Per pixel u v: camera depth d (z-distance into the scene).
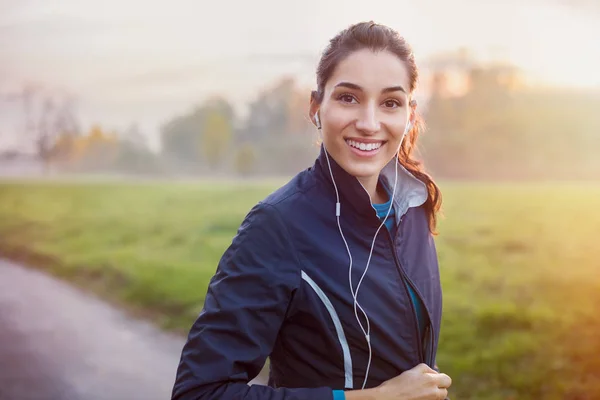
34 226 20.11
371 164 1.46
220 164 57.44
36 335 7.72
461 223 16.53
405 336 1.47
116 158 57.94
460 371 5.38
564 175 31.95
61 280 11.64
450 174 37.62
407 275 1.50
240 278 1.37
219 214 21.06
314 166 1.53
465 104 41.03
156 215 21.42
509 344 6.02
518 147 37.19
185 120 60.22
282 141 56.97
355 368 1.42
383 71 1.45
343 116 1.45
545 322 6.80
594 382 5.06
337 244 1.44
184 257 12.93
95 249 15.05
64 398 5.52
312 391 1.34
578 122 36.03
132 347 7.04
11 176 50.62
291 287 1.37
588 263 10.76
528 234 14.52
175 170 57.47
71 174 55.19
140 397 5.48
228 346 1.34
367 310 1.42
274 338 1.39
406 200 1.65
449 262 11.20
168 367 6.31
